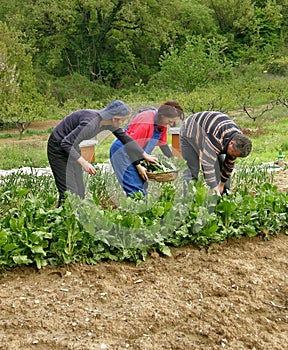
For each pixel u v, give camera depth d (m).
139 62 42.78
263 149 14.89
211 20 44.28
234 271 5.10
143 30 39.72
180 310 4.33
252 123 21.69
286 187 8.67
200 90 27.30
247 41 46.19
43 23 38.44
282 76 37.44
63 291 4.59
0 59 26.09
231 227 5.77
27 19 37.53
